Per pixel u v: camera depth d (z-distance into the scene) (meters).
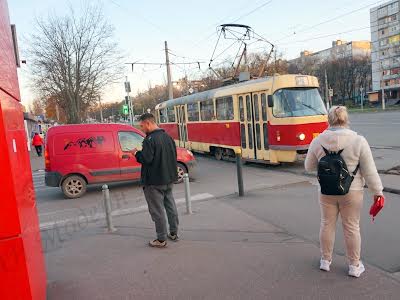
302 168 11.62
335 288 3.71
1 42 2.77
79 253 5.23
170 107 21.36
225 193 8.66
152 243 5.23
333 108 3.83
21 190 2.81
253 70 44.53
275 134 11.61
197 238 5.51
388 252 4.56
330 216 3.97
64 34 28.42
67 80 29.36
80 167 9.80
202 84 44.12
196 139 17.91
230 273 4.23
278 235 5.45
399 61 88.69
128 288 4.02
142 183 5.08
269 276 4.08
